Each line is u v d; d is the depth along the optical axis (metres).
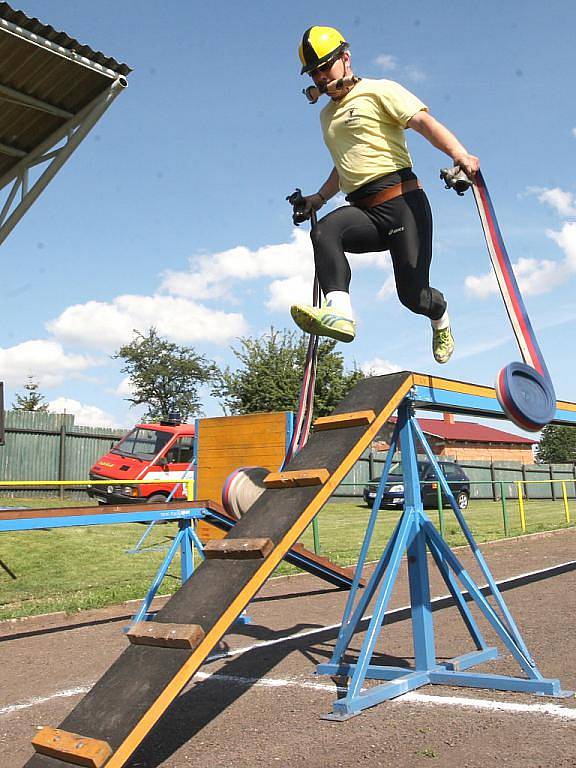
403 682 4.22
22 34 7.96
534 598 7.50
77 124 9.62
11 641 6.48
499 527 16.59
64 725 2.65
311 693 4.33
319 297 3.90
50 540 12.74
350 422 3.78
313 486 3.37
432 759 3.11
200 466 13.33
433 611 7.07
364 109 3.67
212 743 3.49
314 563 8.09
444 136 3.50
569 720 3.55
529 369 3.50
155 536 14.18
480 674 4.29
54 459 20.45
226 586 2.99
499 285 3.63
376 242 3.75
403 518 4.49
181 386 47.00
